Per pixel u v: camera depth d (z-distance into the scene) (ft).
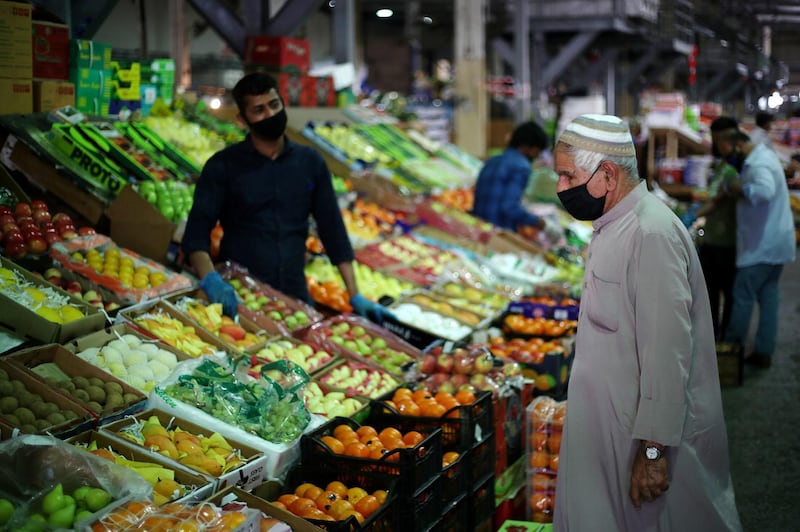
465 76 49.83
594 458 10.50
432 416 13.42
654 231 10.01
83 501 9.43
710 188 27.17
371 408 13.70
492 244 27.09
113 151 18.45
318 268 21.11
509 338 20.11
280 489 11.65
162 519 9.27
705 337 10.48
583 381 10.52
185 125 23.97
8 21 17.57
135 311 14.47
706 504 10.59
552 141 53.31
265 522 10.03
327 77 33.40
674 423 9.89
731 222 27.12
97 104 20.31
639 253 10.05
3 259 13.99
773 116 33.24
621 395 10.25
